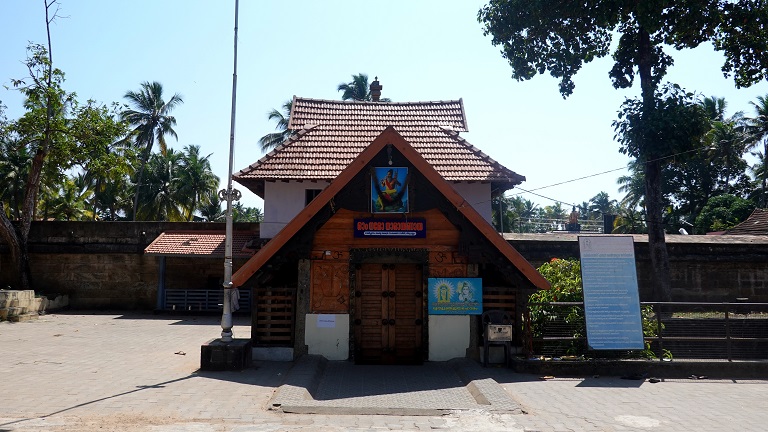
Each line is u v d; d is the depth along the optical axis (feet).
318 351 38.40
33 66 77.71
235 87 38.55
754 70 69.00
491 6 72.64
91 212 167.12
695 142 64.64
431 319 38.70
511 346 38.52
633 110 66.03
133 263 79.10
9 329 56.95
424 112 73.36
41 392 27.84
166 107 163.53
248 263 36.78
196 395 27.78
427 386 31.50
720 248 65.82
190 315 73.77
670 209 162.81
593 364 34.83
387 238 38.88
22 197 142.41
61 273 78.95
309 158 63.21
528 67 73.87
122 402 25.99
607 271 36.78
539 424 23.68
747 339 35.63
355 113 72.74
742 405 27.40
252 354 37.93
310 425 23.17
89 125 81.05
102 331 56.24
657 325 40.29
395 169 38.42
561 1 66.90
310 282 38.86
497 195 69.67
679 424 23.80
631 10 64.54
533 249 65.67
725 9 65.00
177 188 166.30
